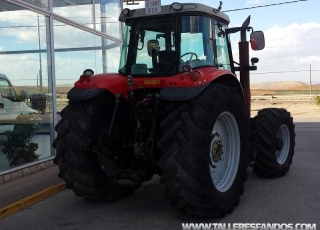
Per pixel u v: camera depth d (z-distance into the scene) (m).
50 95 8.09
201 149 4.34
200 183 4.36
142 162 5.07
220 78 5.29
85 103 5.10
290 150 6.93
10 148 7.02
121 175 4.87
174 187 4.34
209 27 5.19
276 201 5.37
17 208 5.28
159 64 5.04
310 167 7.47
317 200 5.38
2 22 7.21
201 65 5.03
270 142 6.22
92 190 5.26
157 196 5.79
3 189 6.11
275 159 6.38
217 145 4.89
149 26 5.18
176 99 4.32
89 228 4.57
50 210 5.27
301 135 12.20
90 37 9.73
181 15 4.98
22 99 7.47
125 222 4.73
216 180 4.93
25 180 6.67
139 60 5.23
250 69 6.43
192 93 4.31
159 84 4.98
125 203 5.49
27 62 7.66
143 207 5.29
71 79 8.91
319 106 25.45
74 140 4.98
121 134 5.20
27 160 7.36
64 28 8.66
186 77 4.46
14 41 7.43
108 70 10.69
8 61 7.31
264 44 6.04
